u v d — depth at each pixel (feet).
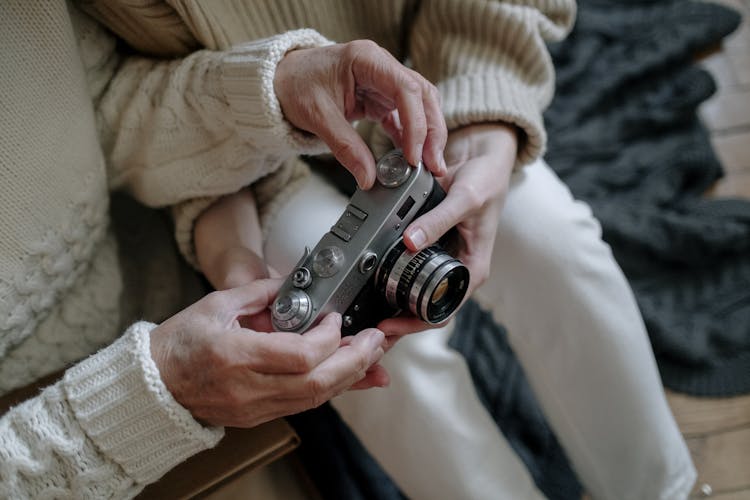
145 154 2.42
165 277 2.83
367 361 1.86
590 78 4.39
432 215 1.98
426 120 1.96
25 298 2.20
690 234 3.74
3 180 2.03
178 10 2.20
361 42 1.94
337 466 3.27
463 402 2.57
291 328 1.89
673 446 2.66
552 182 2.64
